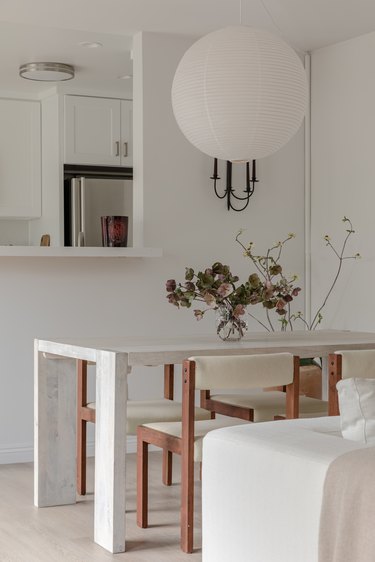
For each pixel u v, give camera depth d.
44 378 4.20
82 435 4.41
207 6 4.97
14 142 7.06
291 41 5.73
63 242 6.95
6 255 4.95
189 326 5.70
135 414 4.13
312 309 6.05
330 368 3.85
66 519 4.00
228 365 3.55
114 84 6.80
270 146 3.80
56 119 6.88
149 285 5.58
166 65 5.55
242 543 2.52
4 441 5.24
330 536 2.19
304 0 4.88
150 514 4.09
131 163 7.15
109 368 3.59
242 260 5.86
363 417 2.47
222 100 3.67
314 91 6.00
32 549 3.56
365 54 5.56
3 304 5.22
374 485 2.10
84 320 5.42
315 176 6.01
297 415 3.77
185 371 3.54
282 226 5.99
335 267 5.85
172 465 5.14
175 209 5.64
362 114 5.60
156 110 5.55
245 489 2.51
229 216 5.81
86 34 5.43
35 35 5.42
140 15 5.11
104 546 3.58
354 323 5.70
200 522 3.96
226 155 3.87
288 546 2.34
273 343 4.10
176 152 5.63
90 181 6.87
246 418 4.32
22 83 6.76
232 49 3.65
